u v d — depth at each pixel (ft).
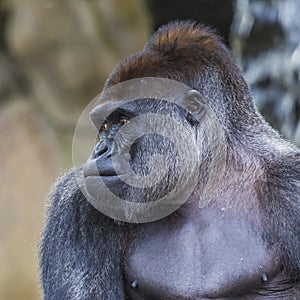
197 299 75.87
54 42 165.58
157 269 76.69
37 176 160.76
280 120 162.09
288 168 78.28
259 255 76.33
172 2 171.53
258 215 77.20
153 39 81.35
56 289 78.79
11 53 167.02
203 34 81.10
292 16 161.48
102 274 77.25
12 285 153.89
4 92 167.32
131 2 169.48
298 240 75.66
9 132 164.35
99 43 167.53
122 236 77.77
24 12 165.37
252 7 167.22
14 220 157.89
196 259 76.43
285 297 77.05
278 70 162.61
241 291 76.43
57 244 79.36
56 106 166.81
